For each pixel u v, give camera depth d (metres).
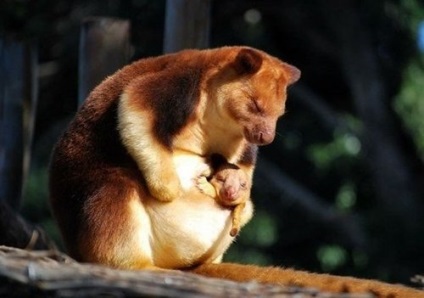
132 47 22.52
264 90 10.94
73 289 8.45
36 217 25.50
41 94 24.44
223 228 10.81
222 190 10.77
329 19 26.33
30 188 25.45
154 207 10.56
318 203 27.30
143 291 8.40
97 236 10.41
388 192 26.91
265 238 27.48
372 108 26.77
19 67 15.13
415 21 26.55
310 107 27.39
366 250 26.30
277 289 8.84
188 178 10.78
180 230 10.59
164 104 10.57
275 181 27.36
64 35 23.86
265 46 26.03
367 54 26.55
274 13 25.80
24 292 8.63
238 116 10.87
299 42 26.64
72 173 10.77
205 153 10.94
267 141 10.87
